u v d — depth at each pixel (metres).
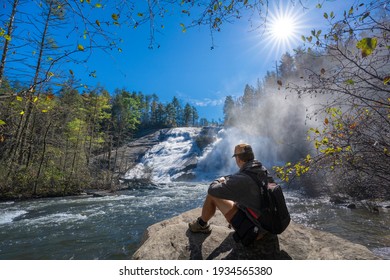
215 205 2.46
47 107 3.87
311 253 2.35
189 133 64.94
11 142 15.96
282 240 2.61
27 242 7.15
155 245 2.44
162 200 16.56
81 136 26.38
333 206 11.79
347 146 3.09
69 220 10.12
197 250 2.30
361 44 1.57
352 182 4.20
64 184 19.50
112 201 15.95
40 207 13.44
